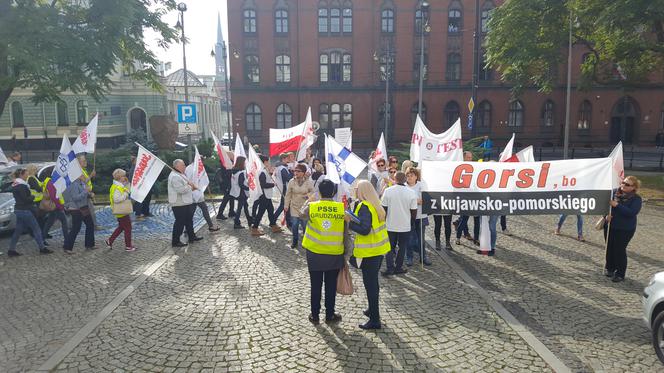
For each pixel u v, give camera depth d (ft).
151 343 18.30
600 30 65.46
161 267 28.32
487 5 136.15
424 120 140.26
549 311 21.36
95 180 59.77
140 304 22.33
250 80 138.72
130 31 59.26
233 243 34.27
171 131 87.71
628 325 19.80
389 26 138.00
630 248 32.35
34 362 16.92
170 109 172.14
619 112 144.15
